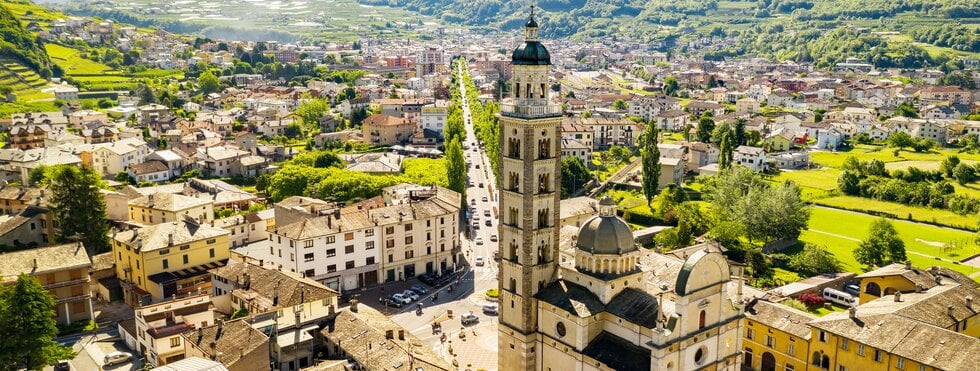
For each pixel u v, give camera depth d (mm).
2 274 161125
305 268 187625
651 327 117438
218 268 179875
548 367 133500
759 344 149250
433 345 160500
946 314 144250
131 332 152625
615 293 126750
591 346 124938
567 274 132875
